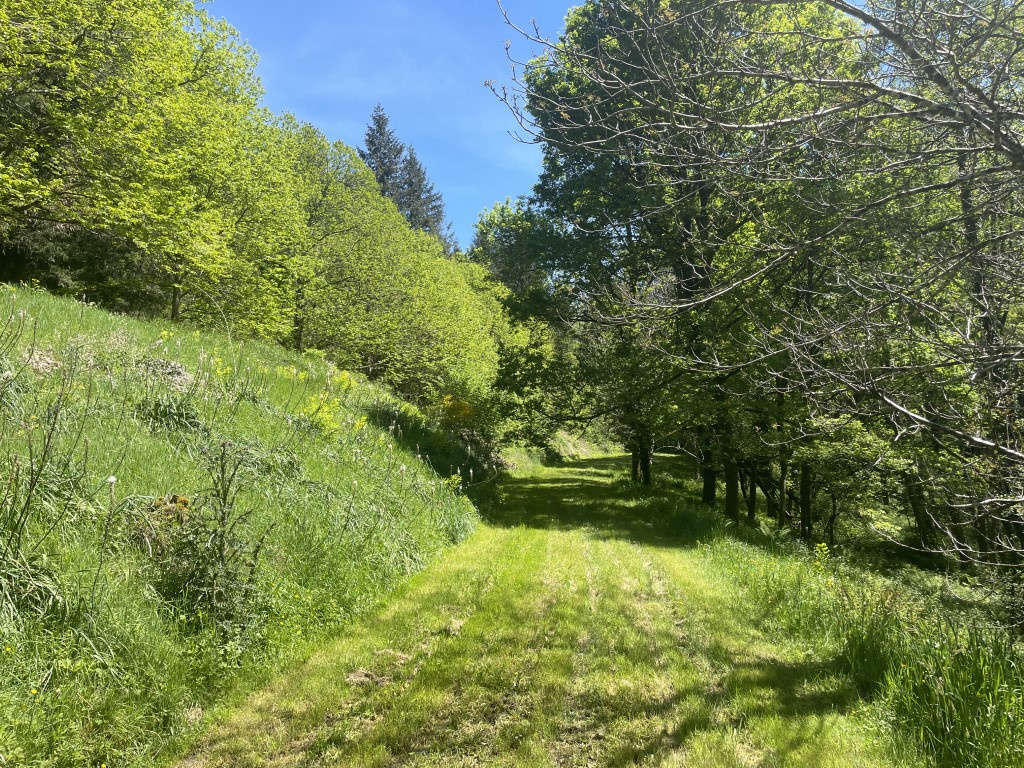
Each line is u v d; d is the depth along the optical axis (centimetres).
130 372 812
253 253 2000
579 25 1262
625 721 424
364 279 2698
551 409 1938
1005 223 561
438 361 2894
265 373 1184
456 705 436
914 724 408
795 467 1848
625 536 1236
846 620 614
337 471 880
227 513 509
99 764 336
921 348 609
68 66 1223
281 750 374
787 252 482
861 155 468
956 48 375
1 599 367
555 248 1738
